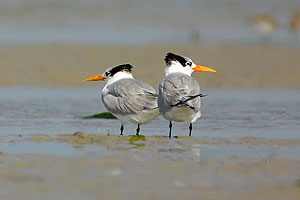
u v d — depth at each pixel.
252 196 7.60
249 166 9.22
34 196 7.54
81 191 7.76
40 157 9.75
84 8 50.47
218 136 12.41
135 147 10.79
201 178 8.45
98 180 8.30
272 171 8.90
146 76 23.77
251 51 31.50
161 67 25.81
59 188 7.89
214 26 45.59
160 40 37.03
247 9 52.81
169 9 51.97
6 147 10.69
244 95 19.55
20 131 12.94
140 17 48.41
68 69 25.38
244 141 11.66
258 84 21.83
